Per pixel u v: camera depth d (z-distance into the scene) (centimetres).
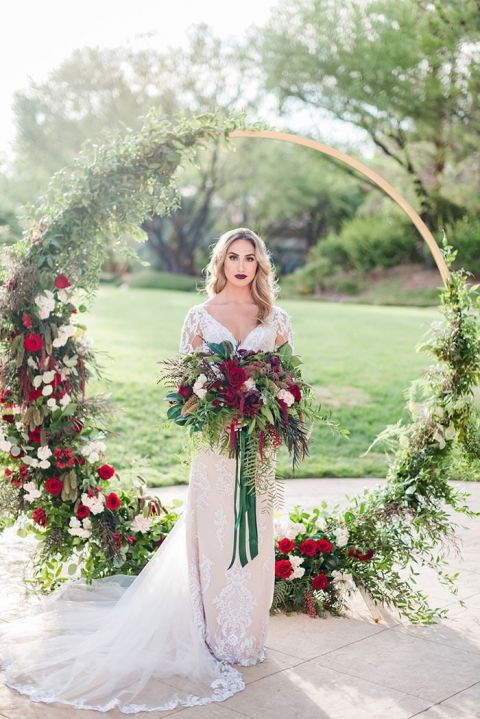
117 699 319
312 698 328
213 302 386
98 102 2817
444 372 453
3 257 396
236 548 362
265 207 3269
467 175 2478
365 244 2819
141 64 2839
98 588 419
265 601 369
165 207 412
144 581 379
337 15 2373
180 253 3412
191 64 2855
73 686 330
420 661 368
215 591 366
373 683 343
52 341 391
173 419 371
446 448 449
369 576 430
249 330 384
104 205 392
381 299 2584
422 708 320
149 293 2417
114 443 926
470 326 445
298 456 375
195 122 404
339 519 456
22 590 449
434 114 2275
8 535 562
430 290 2544
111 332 1642
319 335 1666
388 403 1138
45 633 381
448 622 421
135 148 399
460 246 2444
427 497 448
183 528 384
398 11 2209
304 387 379
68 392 397
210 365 364
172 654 358
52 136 2756
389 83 2278
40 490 411
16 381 398
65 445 402
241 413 351
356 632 405
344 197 3269
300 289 2867
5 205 2039
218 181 3216
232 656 362
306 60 2425
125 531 421
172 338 1611
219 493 367
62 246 393
